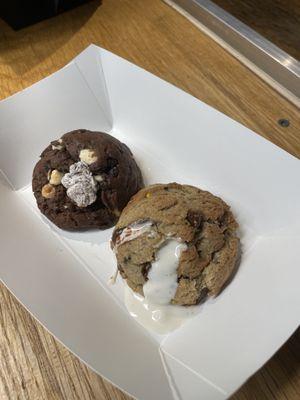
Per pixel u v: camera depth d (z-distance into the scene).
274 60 0.25
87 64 0.24
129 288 0.19
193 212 0.18
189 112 0.22
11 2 0.30
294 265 0.17
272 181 0.20
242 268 0.18
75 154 0.21
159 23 0.31
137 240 0.17
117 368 0.15
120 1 0.33
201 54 0.28
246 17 0.28
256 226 0.20
